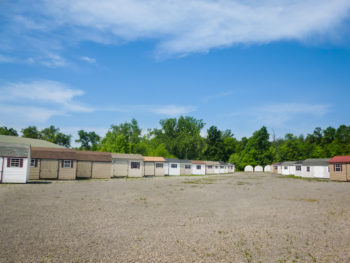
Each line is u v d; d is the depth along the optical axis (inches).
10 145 1105.4
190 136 3211.1
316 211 515.2
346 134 3964.1
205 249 287.4
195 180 1497.3
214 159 3875.5
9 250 268.5
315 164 1967.3
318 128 4087.1
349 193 837.2
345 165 1546.5
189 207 552.1
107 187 954.7
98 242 303.4
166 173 2257.6
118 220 416.2
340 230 372.2
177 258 259.4
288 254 276.7
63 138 2962.6
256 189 963.3
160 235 337.1
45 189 834.2
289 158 3316.9
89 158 1547.7
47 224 378.6
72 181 1253.7
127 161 1770.4
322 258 266.7
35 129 2878.9
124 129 3627.0
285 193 831.1
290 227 387.9
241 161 3848.4
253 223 410.6
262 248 294.4
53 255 258.8
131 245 295.4
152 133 3698.3
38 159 1330.0
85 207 522.3
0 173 1031.0
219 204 597.0
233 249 289.3
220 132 4037.9
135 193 781.9
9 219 401.4
